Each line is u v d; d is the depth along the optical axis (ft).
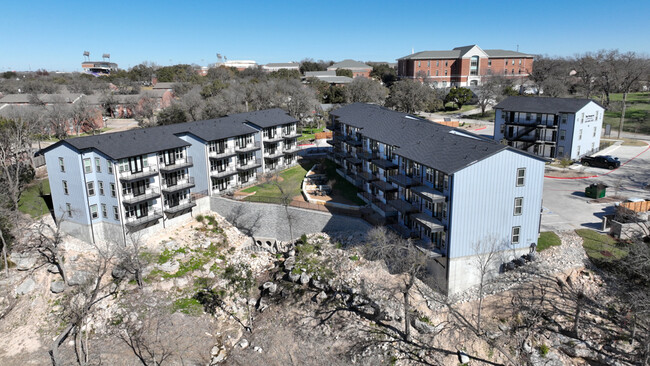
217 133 214.90
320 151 289.33
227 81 500.33
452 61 511.81
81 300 153.58
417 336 131.54
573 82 431.43
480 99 405.59
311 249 175.52
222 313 155.22
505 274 141.08
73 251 176.04
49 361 136.67
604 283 132.46
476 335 125.08
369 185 202.90
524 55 501.97
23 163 224.94
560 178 215.10
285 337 141.49
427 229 148.87
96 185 176.65
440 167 135.13
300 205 193.88
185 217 200.03
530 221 140.56
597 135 255.91
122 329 146.10
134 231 178.09
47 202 209.15
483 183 131.95
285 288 160.66
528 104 259.39
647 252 124.67
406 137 175.11
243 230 202.08
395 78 570.46
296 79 497.46
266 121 246.47
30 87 484.33
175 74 582.35
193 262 177.88
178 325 148.36
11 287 164.25
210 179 209.67
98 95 437.17
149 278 165.07
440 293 141.59
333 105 419.74
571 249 146.00
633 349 116.06
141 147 179.11
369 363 126.52
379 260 158.81
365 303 144.25
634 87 389.39
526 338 123.95
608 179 210.38
